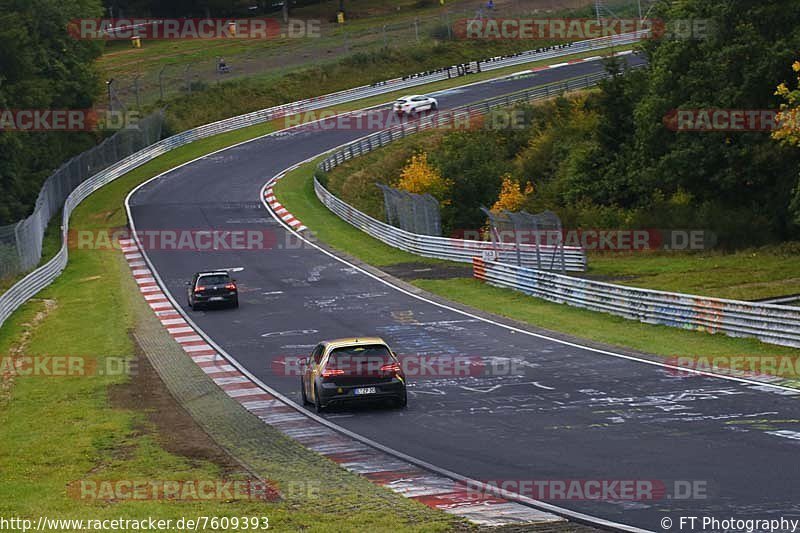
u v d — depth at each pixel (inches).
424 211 5418.3
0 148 6604.3
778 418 1887.3
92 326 3794.3
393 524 1289.4
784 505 1290.6
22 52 7017.7
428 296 4205.2
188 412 2418.8
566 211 5738.2
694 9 5383.9
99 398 2628.0
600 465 1605.6
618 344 3026.6
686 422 1913.1
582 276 4291.3
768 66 4928.6
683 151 5182.1
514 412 2161.7
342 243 5659.5
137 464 1812.3
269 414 2330.2
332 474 1642.5
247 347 3351.4
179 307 4210.1
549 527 1254.3
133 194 7091.5
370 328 3585.1
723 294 3614.7
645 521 1254.9
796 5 5000.0
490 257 4483.3
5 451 2053.4
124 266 5201.8
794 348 2738.7
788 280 3833.7
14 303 4114.2
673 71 5383.9
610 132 6176.2
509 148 7736.2
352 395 2244.1
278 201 6756.9
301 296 4350.4
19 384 2883.9
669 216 5103.3
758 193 5201.8
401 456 1782.7
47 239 5841.5
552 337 3228.3
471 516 1327.5
